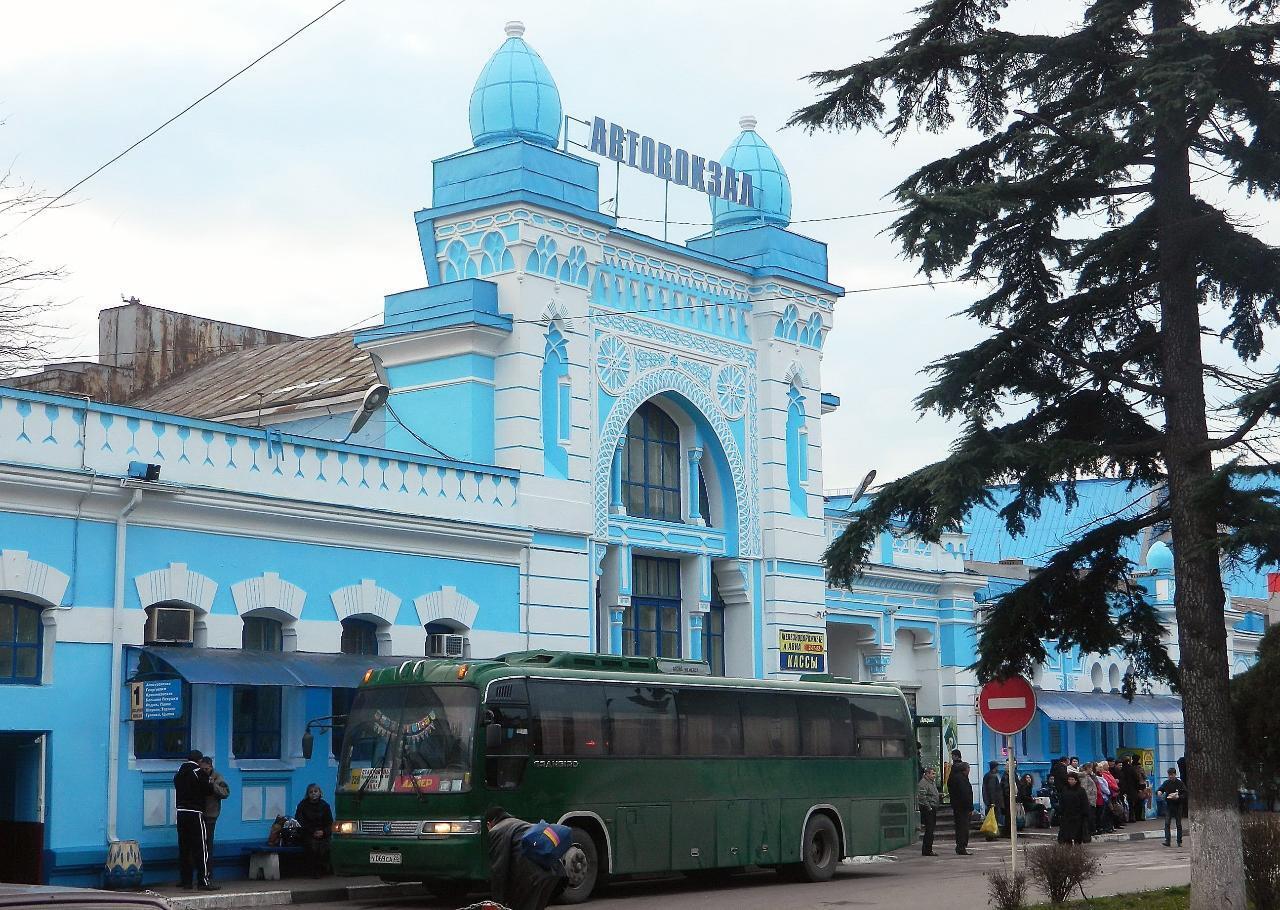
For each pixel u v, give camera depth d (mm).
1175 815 36594
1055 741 48375
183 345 42719
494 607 29688
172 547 24438
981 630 20328
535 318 31219
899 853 34469
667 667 25578
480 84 32438
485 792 22078
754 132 38250
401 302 31641
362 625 27750
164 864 23938
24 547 22547
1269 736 28969
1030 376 19750
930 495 18844
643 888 25953
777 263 36812
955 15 19422
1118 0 18734
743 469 36094
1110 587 20234
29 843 22656
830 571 19297
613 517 32938
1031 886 23453
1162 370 19500
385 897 23844
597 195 32719
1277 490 17141
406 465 28172
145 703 23328
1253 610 58969
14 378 26281
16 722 22219
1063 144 18922
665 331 34375
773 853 26219
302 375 37188
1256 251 18609
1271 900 18594
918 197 17812
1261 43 18000
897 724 29344
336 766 26969
